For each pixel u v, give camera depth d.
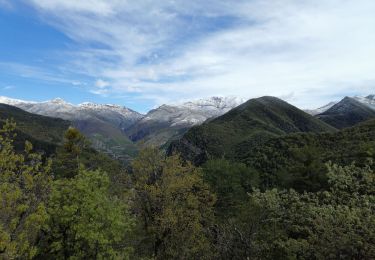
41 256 23.14
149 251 33.84
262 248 22.95
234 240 23.92
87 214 22.91
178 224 33.25
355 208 19.52
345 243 17.02
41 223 18.19
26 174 16.02
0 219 14.98
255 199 26.30
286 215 24.59
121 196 32.81
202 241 31.50
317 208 21.00
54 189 22.62
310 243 20.36
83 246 23.52
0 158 15.41
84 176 25.64
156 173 35.66
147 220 34.31
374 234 16.55
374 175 23.45
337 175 24.67
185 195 35.44
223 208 49.06
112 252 23.36
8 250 14.47
